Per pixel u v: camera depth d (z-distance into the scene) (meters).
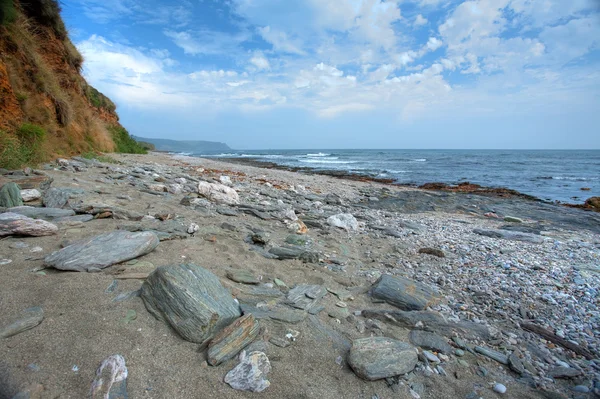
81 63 17.88
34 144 8.43
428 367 2.74
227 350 2.40
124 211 5.05
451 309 3.86
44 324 2.32
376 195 14.55
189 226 5.00
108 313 2.55
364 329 3.19
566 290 4.43
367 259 5.49
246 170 22.58
